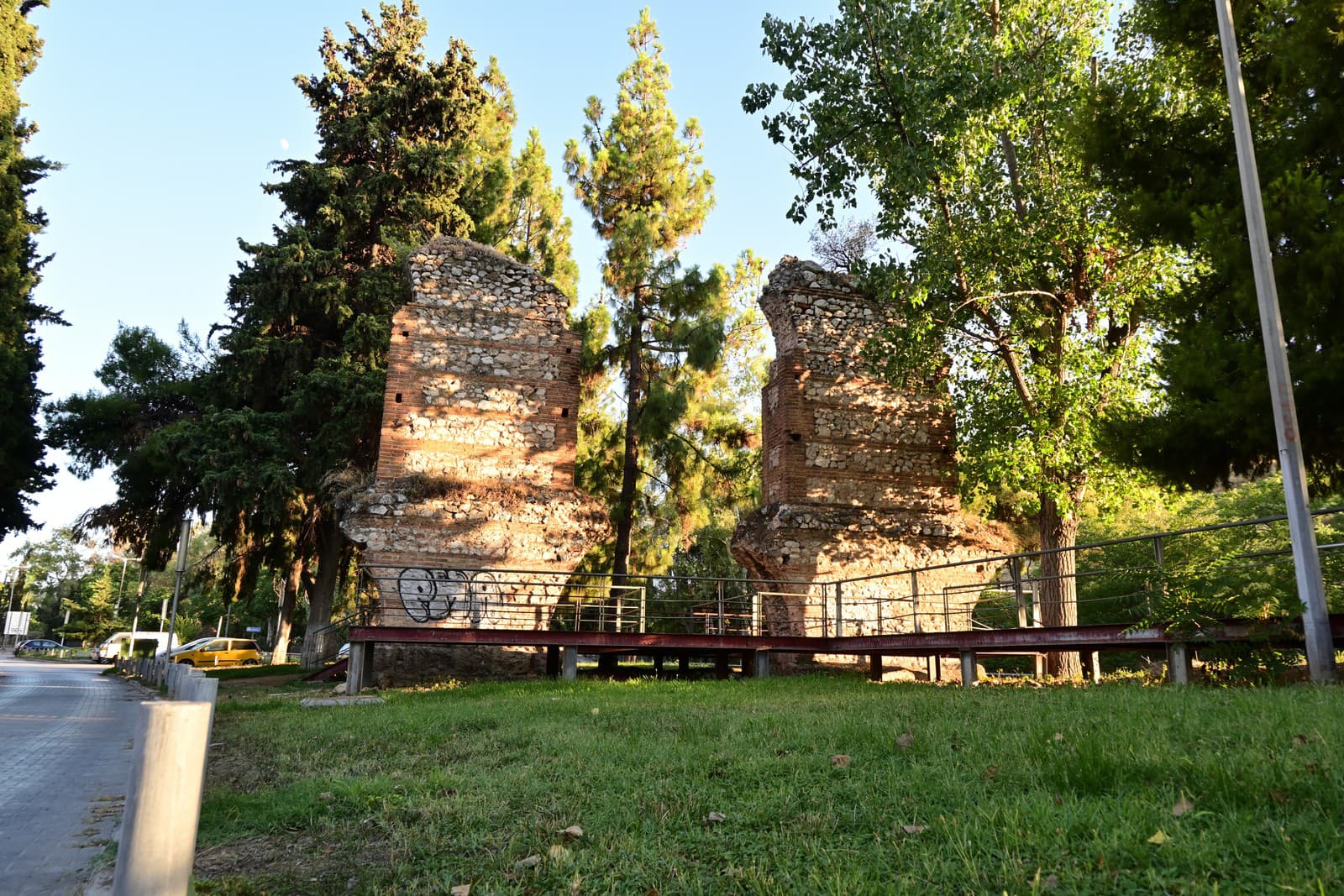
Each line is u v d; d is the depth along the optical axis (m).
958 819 4.33
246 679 26.08
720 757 6.62
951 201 19.31
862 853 4.12
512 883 4.11
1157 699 8.10
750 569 23.27
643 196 28.27
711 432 27.42
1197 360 11.50
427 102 31.73
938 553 22.30
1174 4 13.27
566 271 30.02
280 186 30.78
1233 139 12.60
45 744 10.94
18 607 101.75
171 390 30.45
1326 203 10.55
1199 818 3.97
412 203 29.61
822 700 11.21
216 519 27.39
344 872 4.52
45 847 5.50
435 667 19.80
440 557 20.33
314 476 27.11
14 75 30.20
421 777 6.73
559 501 21.30
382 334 28.31
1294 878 3.18
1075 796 4.59
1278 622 10.06
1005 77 17.41
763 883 3.80
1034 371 18.27
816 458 22.25
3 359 28.05
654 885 3.95
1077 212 17.75
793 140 17.89
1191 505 29.39
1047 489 17.72
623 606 21.61
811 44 17.52
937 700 9.91
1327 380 10.38
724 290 29.62
